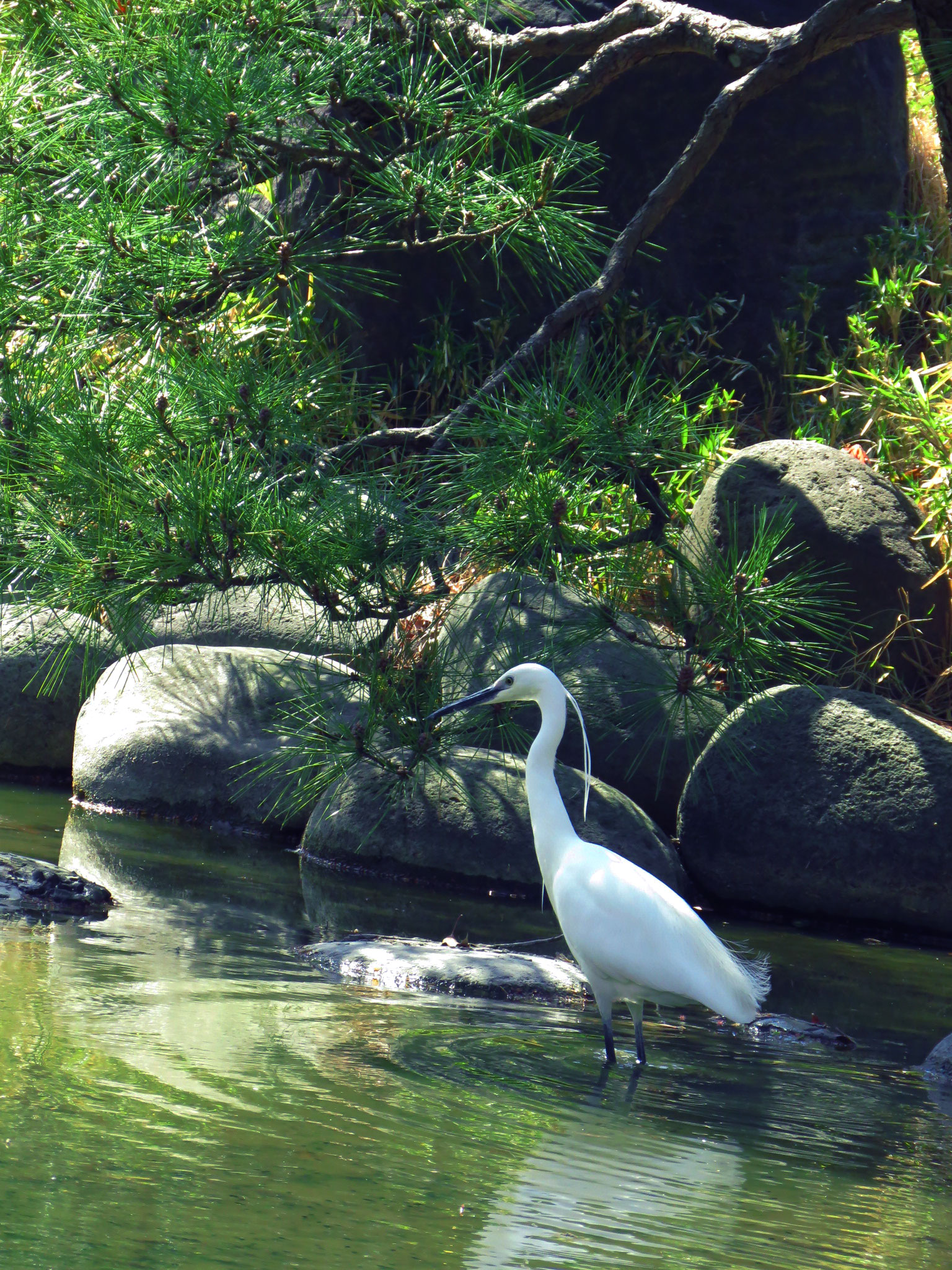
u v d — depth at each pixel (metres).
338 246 10.95
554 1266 4.75
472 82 12.90
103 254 9.91
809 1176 6.05
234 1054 6.83
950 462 16.20
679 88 19.08
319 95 11.05
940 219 21.14
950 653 14.64
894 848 11.84
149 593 9.12
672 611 10.19
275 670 14.25
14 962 8.16
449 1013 8.33
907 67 24.88
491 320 19.22
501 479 9.57
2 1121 5.57
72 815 13.21
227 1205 4.97
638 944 7.97
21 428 9.56
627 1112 6.75
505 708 10.90
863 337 18.61
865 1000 9.73
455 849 12.11
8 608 14.72
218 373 9.67
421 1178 5.46
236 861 12.19
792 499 14.06
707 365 19.47
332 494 9.59
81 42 10.73
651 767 13.27
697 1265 4.89
